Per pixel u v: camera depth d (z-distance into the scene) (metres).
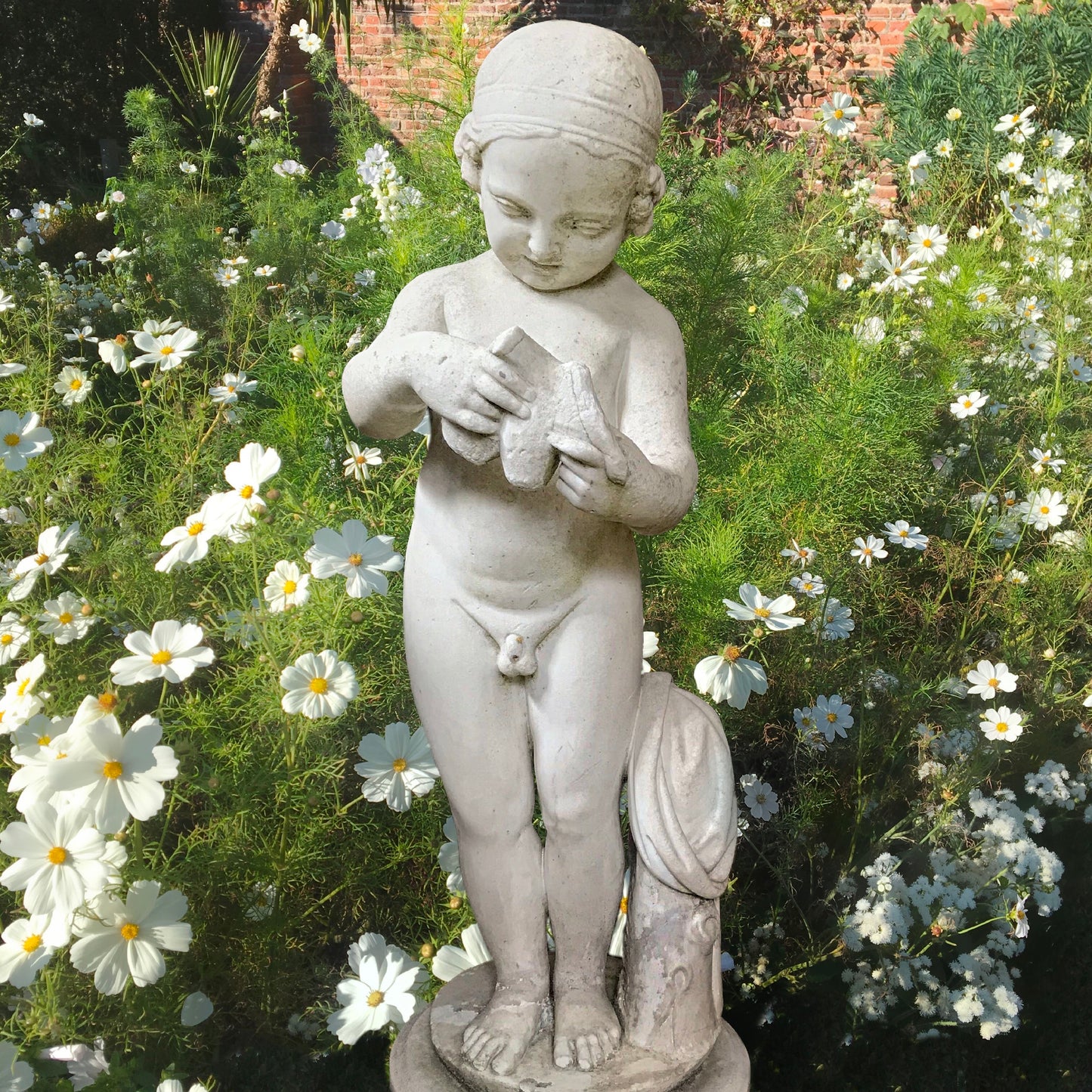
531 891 1.60
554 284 1.43
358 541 2.10
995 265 4.67
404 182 4.61
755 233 3.76
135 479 3.21
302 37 5.85
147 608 2.57
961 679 3.31
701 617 2.75
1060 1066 2.35
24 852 1.64
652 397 1.46
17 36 9.68
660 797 1.56
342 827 2.37
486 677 1.50
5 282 4.91
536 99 1.26
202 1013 1.94
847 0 8.12
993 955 2.59
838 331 4.06
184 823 2.53
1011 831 2.55
